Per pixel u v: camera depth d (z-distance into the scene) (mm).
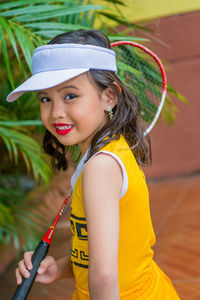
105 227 918
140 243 1107
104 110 1079
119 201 1009
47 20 2139
